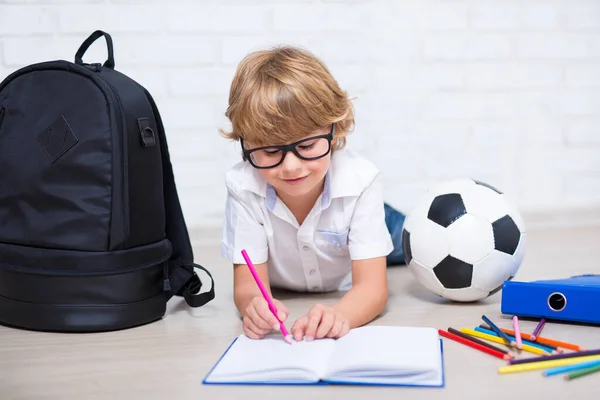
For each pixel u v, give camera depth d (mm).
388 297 1490
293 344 1077
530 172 2301
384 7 2154
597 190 2336
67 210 1217
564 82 2273
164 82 2104
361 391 957
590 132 2309
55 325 1241
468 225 1330
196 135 2135
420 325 1273
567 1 2240
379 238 1316
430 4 2174
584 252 1933
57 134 1218
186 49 2098
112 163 1200
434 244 1346
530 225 2312
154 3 2064
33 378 1048
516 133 2273
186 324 1319
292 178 1173
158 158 1300
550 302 1248
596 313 1201
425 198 1407
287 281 1470
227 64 2115
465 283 1341
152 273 1302
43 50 2043
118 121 1209
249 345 1096
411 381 969
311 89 1176
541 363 1031
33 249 1229
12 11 2020
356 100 2176
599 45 2273
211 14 2094
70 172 1212
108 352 1158
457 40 2201
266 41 2121
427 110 2217
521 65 2244
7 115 1285
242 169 1334
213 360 1114
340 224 1317
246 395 955
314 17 2131
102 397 967
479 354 1101
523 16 2225
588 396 929
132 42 2072
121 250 1237
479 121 2250
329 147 1197
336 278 1482
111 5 2049
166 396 962
